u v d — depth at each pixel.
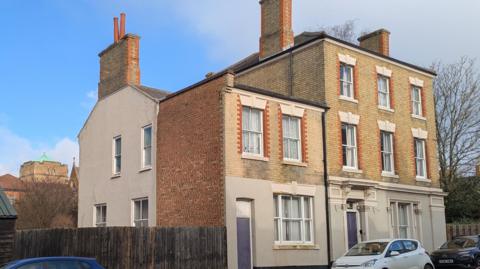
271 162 22.28
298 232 23.00
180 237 19.45
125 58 28.05
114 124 27.91
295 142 23.73
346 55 26.33
